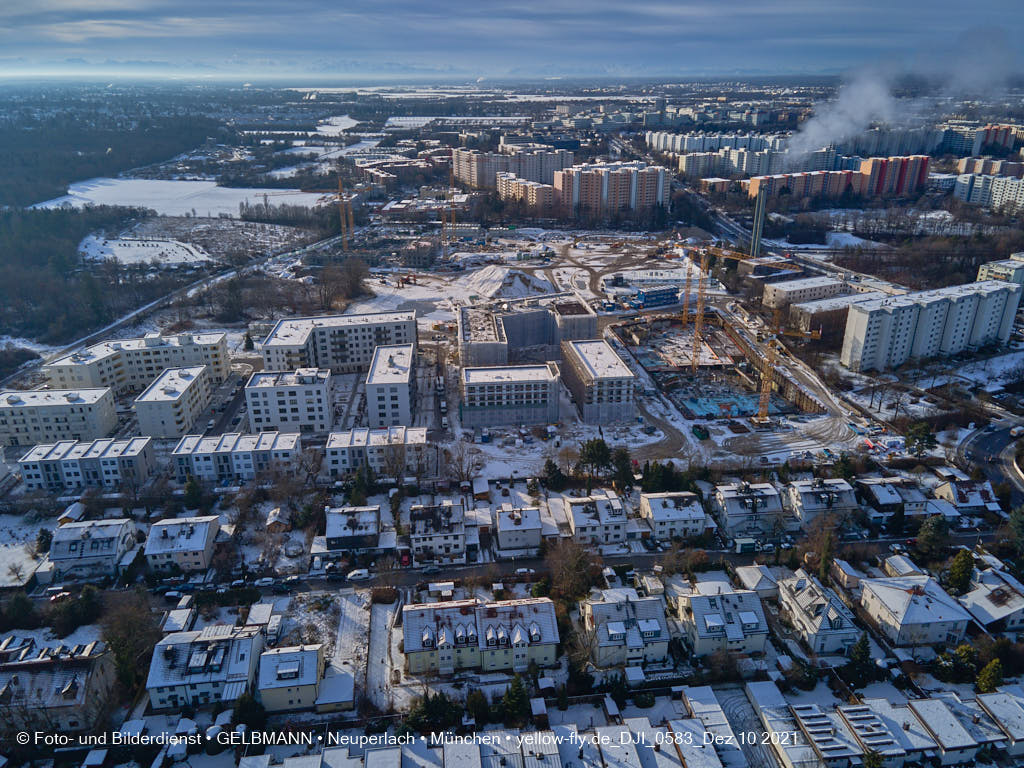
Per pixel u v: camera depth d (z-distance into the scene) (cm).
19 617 17412
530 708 14888
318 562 19962
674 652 16750
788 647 16838
